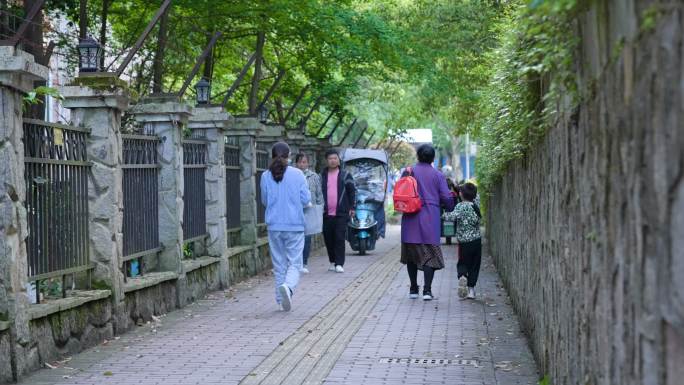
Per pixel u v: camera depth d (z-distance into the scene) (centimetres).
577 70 533
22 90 902
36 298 1001
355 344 1083
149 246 1393
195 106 1727
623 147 394
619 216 407
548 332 792
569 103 577
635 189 369
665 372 327
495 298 1520
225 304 1496
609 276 439
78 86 1151
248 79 2753
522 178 1171
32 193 985
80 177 1125
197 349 1058
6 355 870
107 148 1164
